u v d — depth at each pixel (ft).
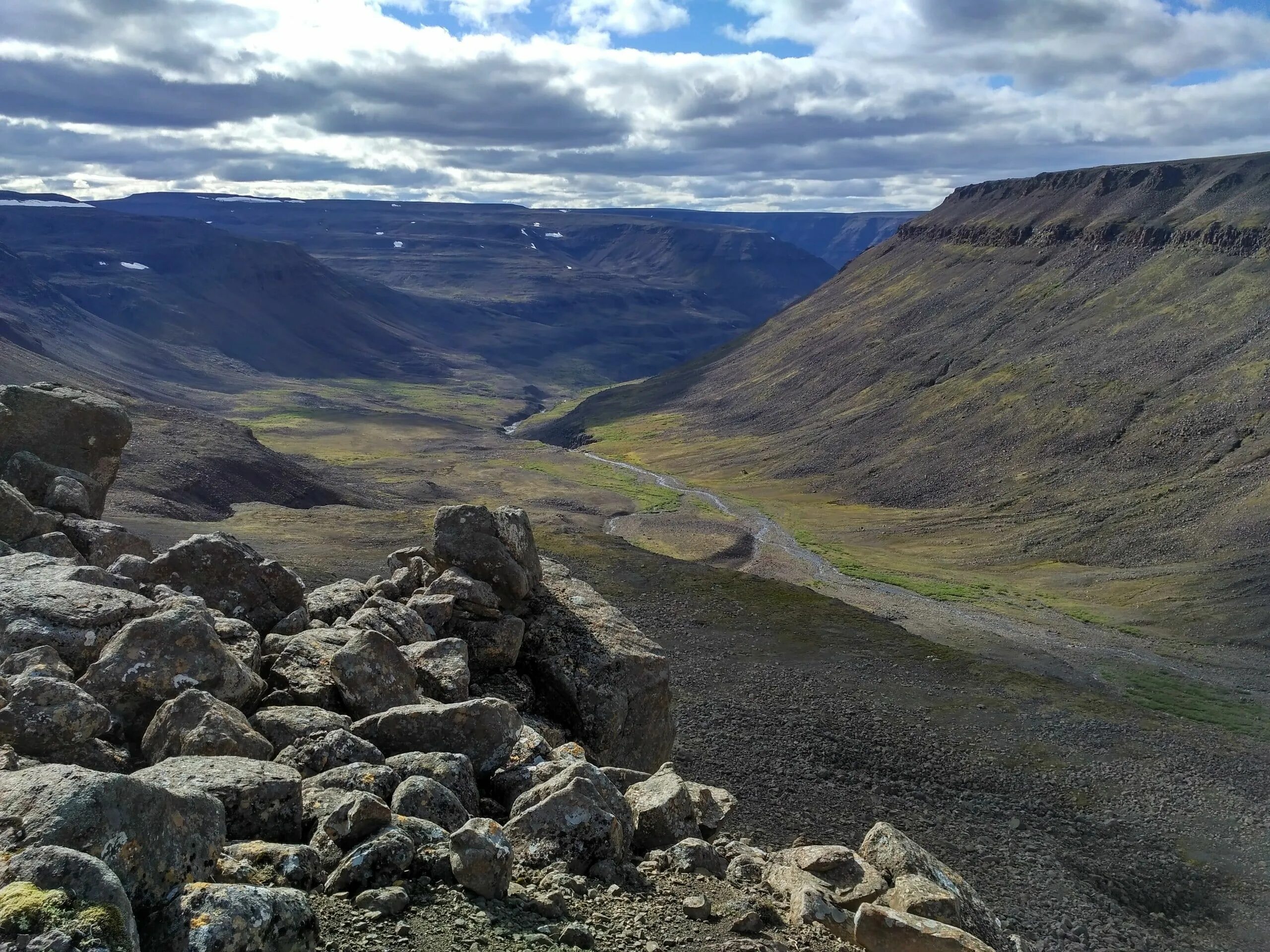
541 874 41.86
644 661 83.82
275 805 38.45
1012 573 496.64
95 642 53.26
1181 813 196.44
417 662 66.74
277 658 60.59
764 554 526.98
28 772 30.73
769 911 42.55
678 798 53.36
